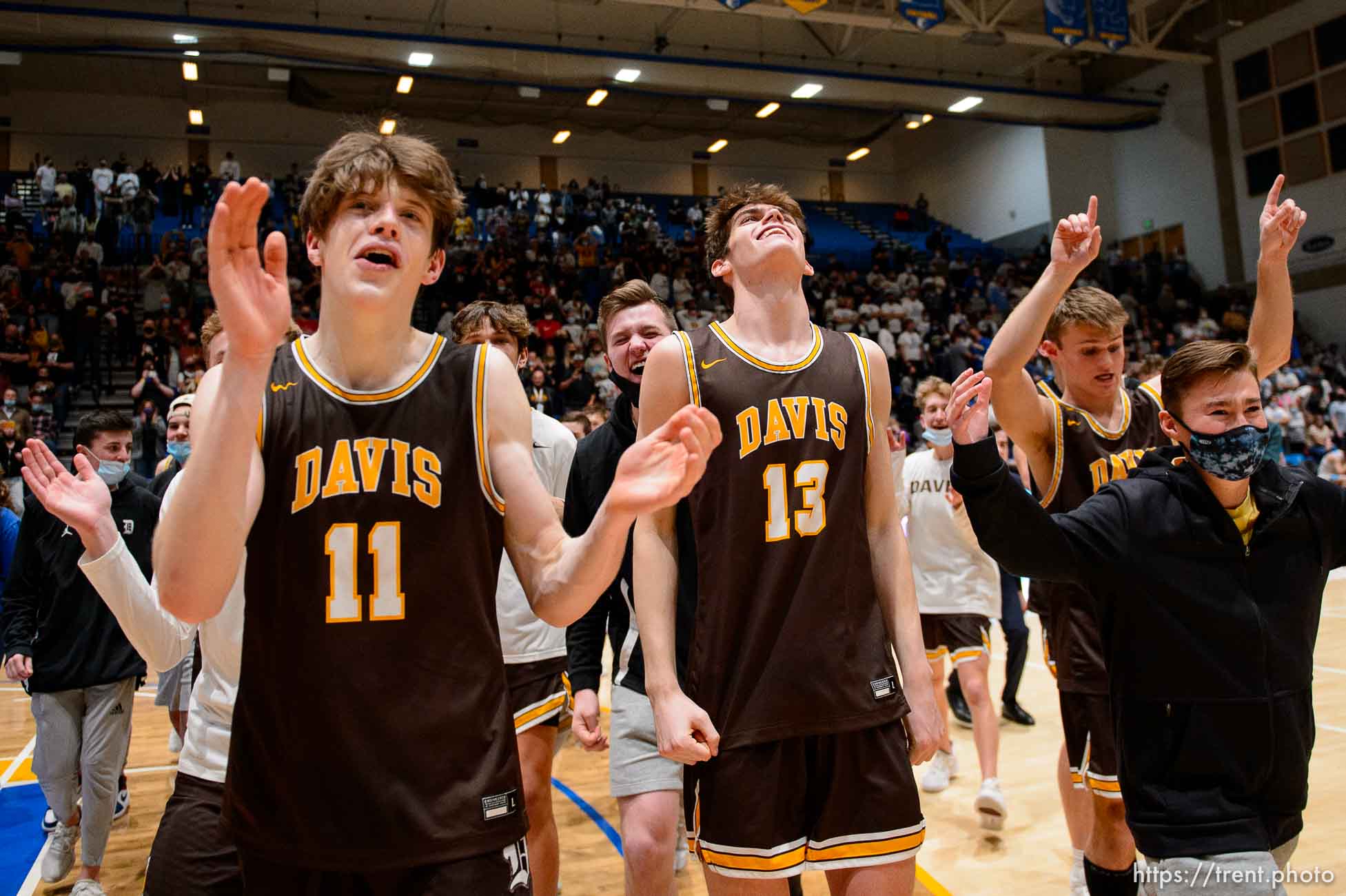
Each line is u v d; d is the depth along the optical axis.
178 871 1.97
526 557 1.52
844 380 2.01
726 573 1.91
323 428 1.46
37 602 3.47
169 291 15.08
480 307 3.08
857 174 27.19
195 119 20.20
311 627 1.41
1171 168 21.56
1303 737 1.90
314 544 1.42
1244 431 1.87
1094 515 1.96
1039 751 4.76
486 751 1.45
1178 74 21.17
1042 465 2.76
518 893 1.45
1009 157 23.69
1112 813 2.59
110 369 13.60
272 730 1.42
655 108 19.55
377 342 1.47
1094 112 21.03
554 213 21.00
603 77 17.48
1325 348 18.52
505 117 19.77
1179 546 1.91
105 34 14.48
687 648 2.04
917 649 1.99
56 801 3.49
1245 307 19.47
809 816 1.89
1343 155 18.27
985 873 3.34
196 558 1.25
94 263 15.39
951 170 25.67
